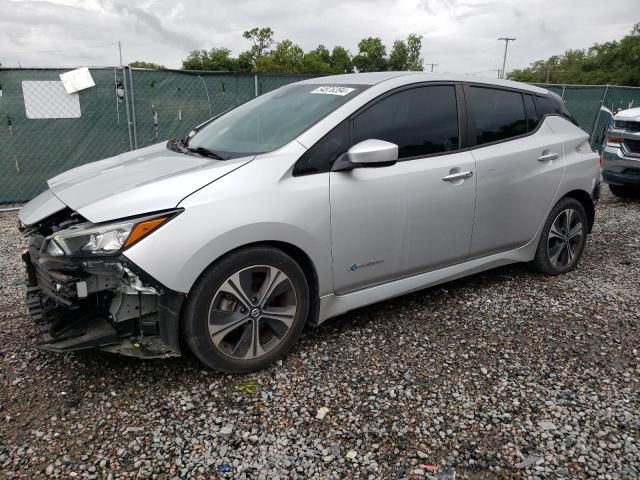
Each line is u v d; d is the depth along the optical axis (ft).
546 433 8.23
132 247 8.11
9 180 24.18
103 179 9.81
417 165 11.16
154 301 8.73
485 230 12.71
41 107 23.93
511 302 13.17
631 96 39.09
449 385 9.50
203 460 7.54
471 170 12.00
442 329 11.65
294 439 8.01
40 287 9.31
